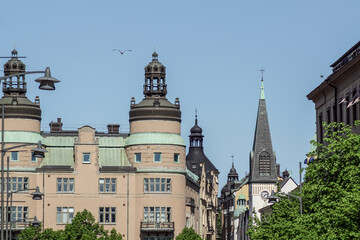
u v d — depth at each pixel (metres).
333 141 110.12
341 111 158.62
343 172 106.38
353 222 100.31
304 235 113.44
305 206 153.12
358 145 107.38
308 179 114.44
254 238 174.50
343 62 165.38
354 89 148.88
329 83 162.88
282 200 173.62
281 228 153.38
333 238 99.94
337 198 105.44
